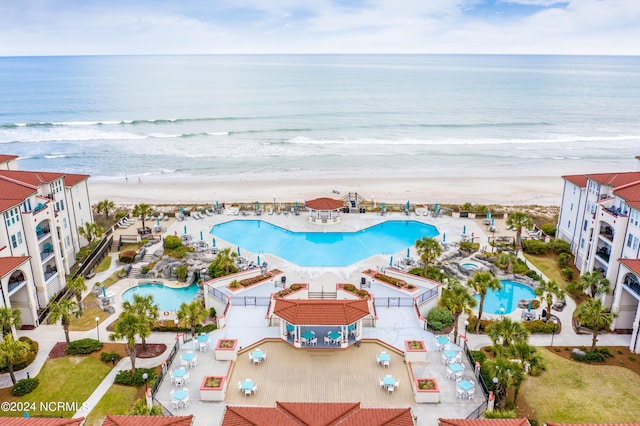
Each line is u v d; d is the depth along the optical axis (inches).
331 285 2121.1
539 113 7608.3
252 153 5142.7
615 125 6761.8
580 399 1482.5
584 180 2484.0
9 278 1845.5
